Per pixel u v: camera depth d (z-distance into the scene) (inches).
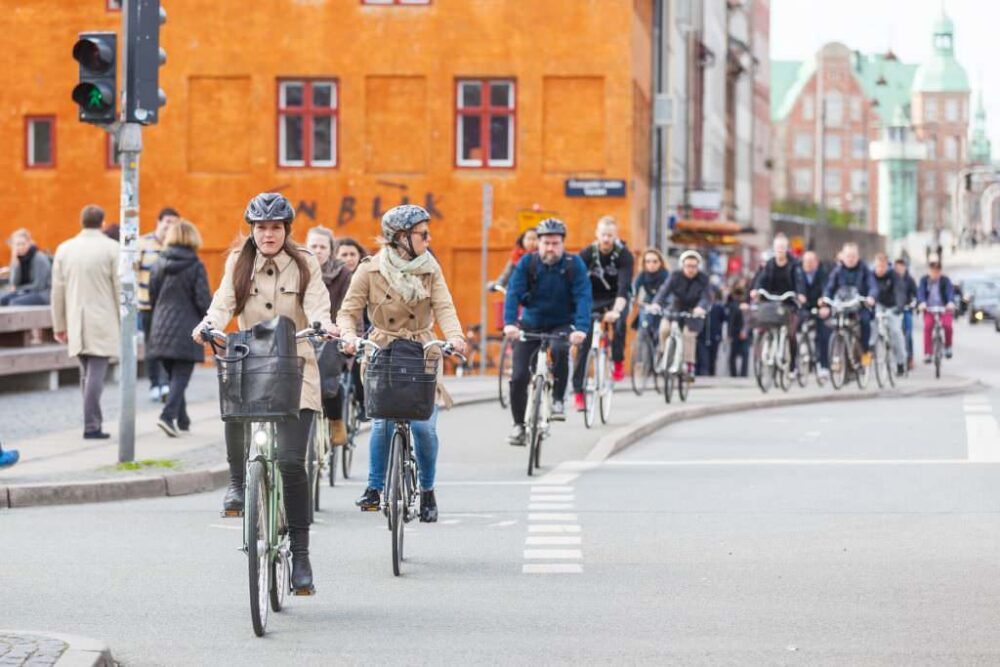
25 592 915.4
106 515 1240.8
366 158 3678.6
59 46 3720.5
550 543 1091.3
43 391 2406.5
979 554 1034.1
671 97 4237.2
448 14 3656.5
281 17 3678.6
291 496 853.2
